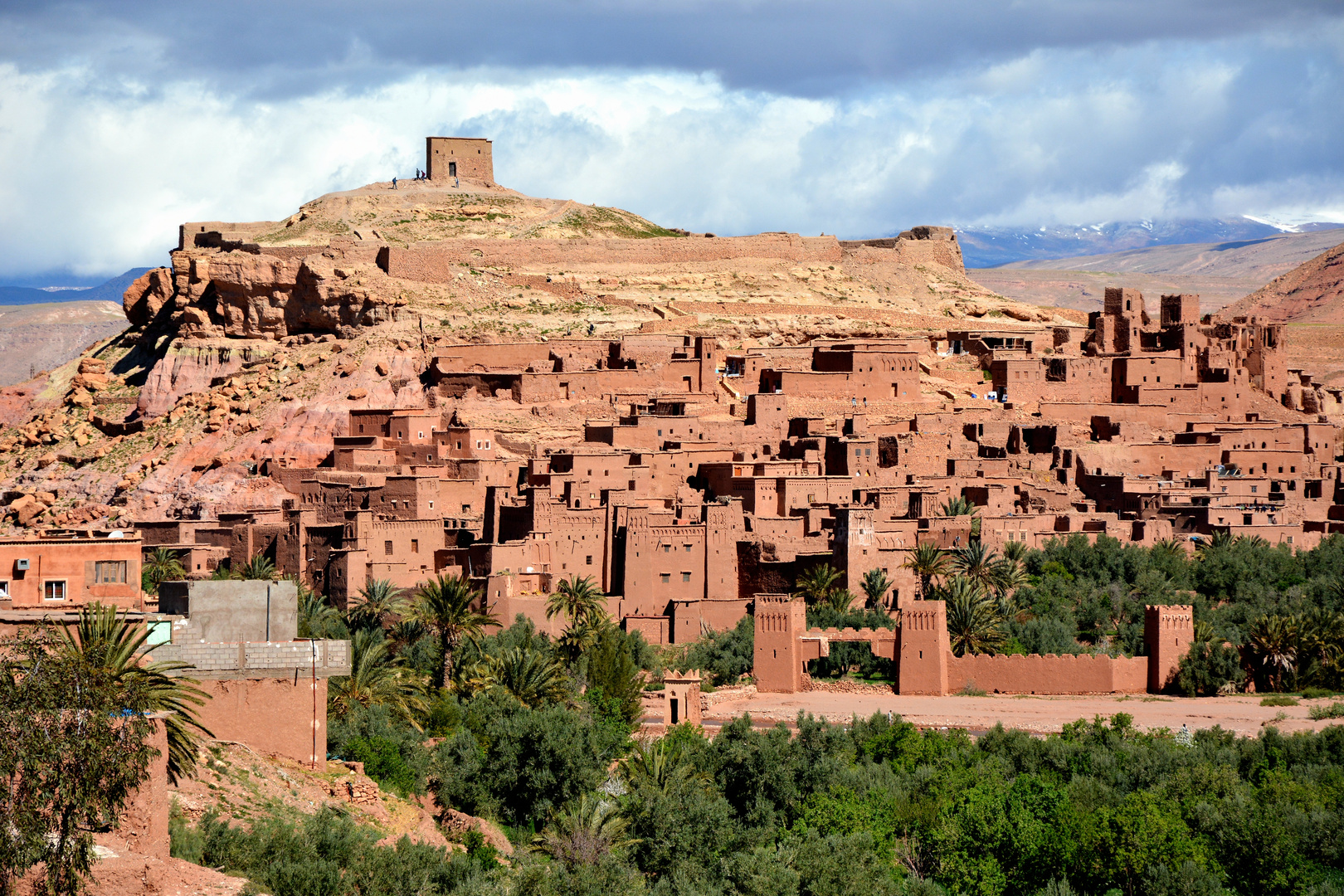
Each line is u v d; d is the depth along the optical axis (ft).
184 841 426.92
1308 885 649.20
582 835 592.60
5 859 362.12
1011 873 652.89
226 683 495.82
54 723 376.68
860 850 612.29
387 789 577.84
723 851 631.15
